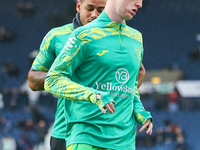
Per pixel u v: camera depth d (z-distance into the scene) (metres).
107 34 6.32
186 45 57.38
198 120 42.34
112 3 6.38
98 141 6.13
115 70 6.25
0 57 54.06
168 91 45.97
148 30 59.97
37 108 40.72
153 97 43.91
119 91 6.29
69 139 6.38
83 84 6.30
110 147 6.16
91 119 6.19
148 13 62.44
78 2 8.47
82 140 6.11
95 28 6.32
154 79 47.56
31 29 57.75
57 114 7.98
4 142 36.31
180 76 48.38
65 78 6.03
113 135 6.23
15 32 57.53
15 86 48.78
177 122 42.16
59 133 7.87
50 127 35.66
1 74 50.03
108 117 6.20
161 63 54.62
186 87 45.75
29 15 59.53
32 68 8.07
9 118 41.19
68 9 56.53
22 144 36.59
